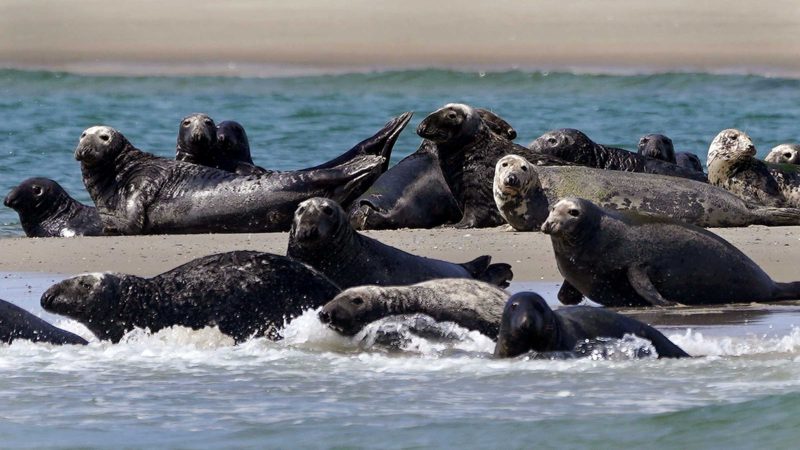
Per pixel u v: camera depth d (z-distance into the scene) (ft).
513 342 110.83
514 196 190.29
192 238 189.16
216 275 127.95
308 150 318.45
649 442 89.04
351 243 140.05
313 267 138.72
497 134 211.82
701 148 321.11
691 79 532.73
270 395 103.81
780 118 383.04
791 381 102.37
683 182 196.65
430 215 208.44
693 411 94.58
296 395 103.55
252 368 113.09
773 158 237.25
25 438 93.56
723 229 188.34
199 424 96.17
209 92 529.04
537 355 111.04
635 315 136.98
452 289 124.67
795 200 214.69
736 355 112.98
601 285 147.95
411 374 109.29
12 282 156.66
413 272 142.51
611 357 110.73
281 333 125.59
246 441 91.97
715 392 99.76
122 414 99.09
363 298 122.21
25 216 217.15
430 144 216.13
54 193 217.77
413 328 121.90
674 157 243.60
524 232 189.78
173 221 202.28
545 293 149.18
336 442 91.25
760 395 98.12
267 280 127.34
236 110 428.15
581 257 146.51
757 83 521.24
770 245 171.53
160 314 126.31
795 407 93.71
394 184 207.82
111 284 126.52
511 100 472.44
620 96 488.02
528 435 91.25
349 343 122.52
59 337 123.85
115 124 380.58
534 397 100.22
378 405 99.86
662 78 537.65
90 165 207.92
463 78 558.97
